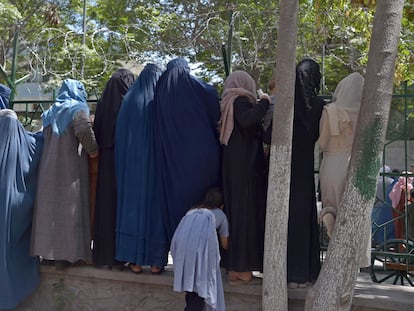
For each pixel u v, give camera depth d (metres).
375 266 5.35
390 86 3.16
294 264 3.85
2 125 4.50
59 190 4.44
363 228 3.20
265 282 3.61
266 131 3.93
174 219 4.18
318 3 7.09
